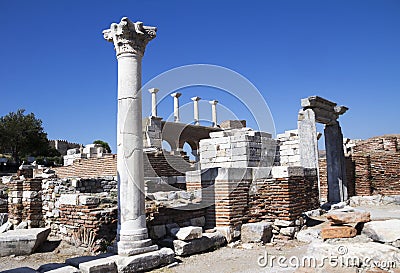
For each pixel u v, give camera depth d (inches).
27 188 460.1
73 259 302.8
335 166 738.2
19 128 1736.0
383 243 316.2
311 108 684.7
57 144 2142.0
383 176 826.2
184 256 355.3
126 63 339.6
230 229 408.2
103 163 759.7
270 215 439.5
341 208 644.1
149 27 351.3
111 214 367.6
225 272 306.0
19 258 351.3
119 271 293.6
